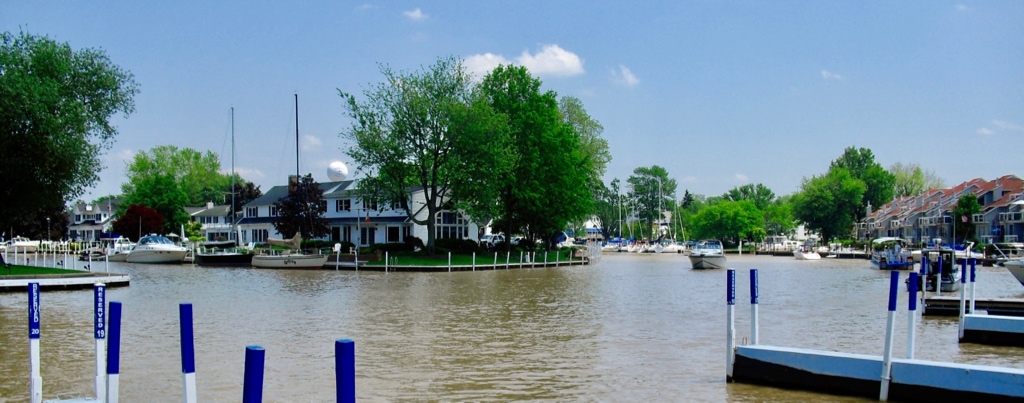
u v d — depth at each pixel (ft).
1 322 72.64
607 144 292.61
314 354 54.70
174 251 223.51
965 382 35.88
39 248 287.07
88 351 55.36
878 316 78.79
